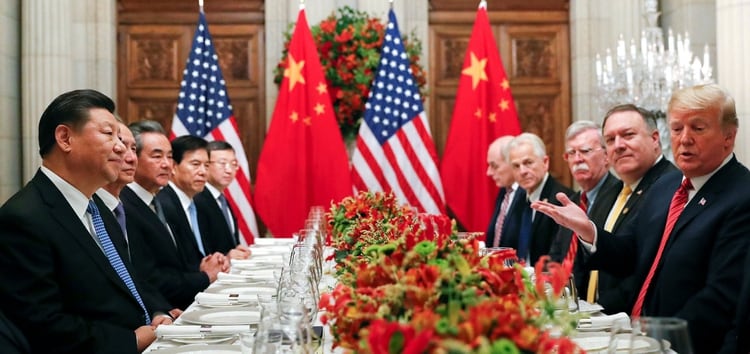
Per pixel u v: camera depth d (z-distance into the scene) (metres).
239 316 2.69
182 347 2.22
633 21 7.59
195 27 7.92
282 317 1.60
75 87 7.59
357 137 6.98
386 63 6.96
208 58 7.19
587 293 3.97
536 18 8.04
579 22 7.80
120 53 7.88
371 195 4.11
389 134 6.92
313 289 2.39
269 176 7.04
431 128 7.98
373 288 1.58
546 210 3.08
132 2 7.88
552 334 1.65
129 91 7.89
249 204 7.04
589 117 7.79
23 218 2.57
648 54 6.04
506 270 1.60
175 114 7.13
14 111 7.22
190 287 4.07
